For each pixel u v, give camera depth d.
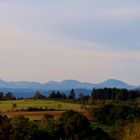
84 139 67.12
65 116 69.94
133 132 42.44
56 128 67.38
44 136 64.69
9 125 63.88
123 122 71.19
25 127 64.62
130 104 136.88
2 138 62.44
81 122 68.44
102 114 111.88
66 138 65.38
